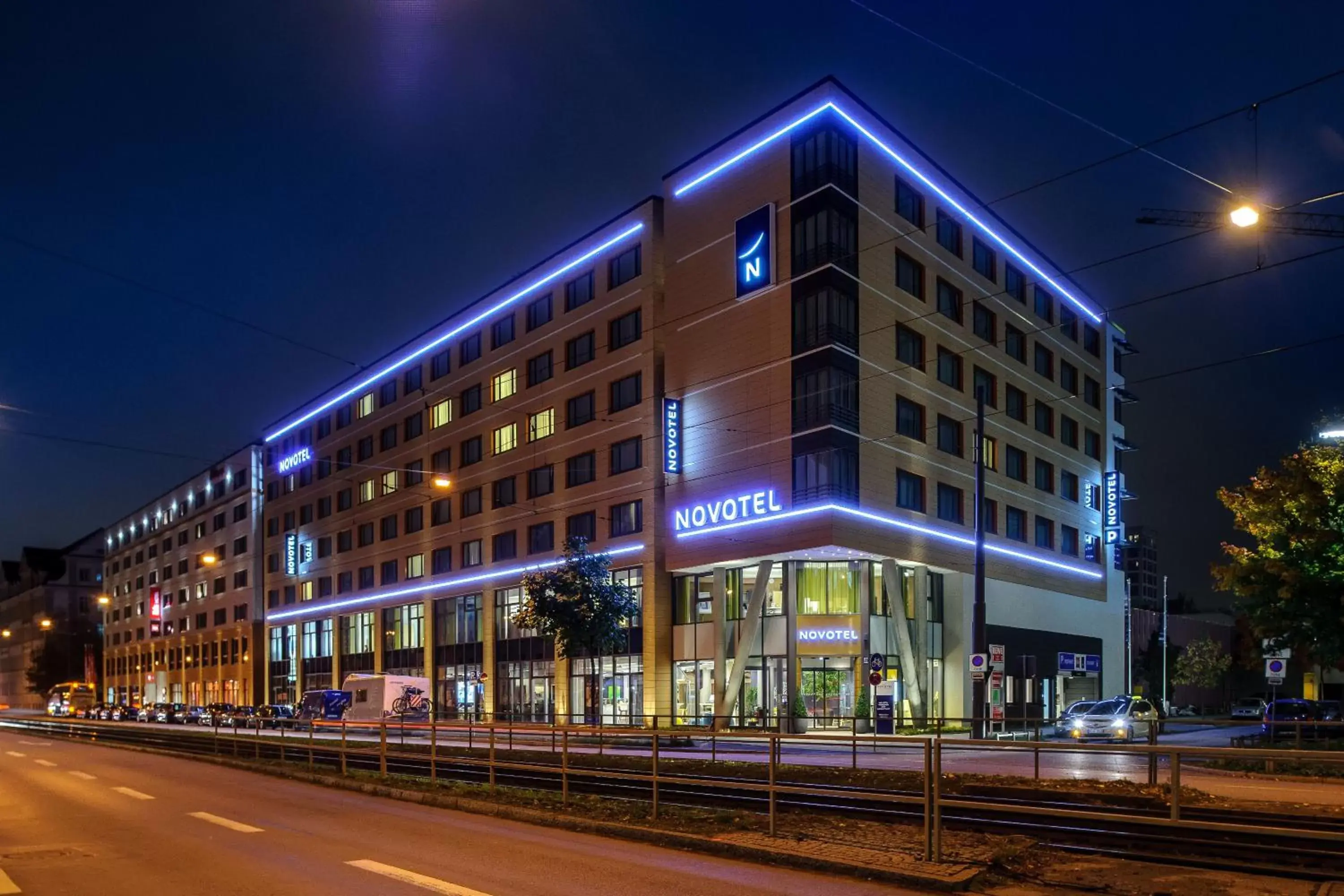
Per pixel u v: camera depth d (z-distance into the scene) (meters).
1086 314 63.09
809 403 41.03
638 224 50.03
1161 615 77.31
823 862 10.62
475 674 59.66
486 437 60.12
